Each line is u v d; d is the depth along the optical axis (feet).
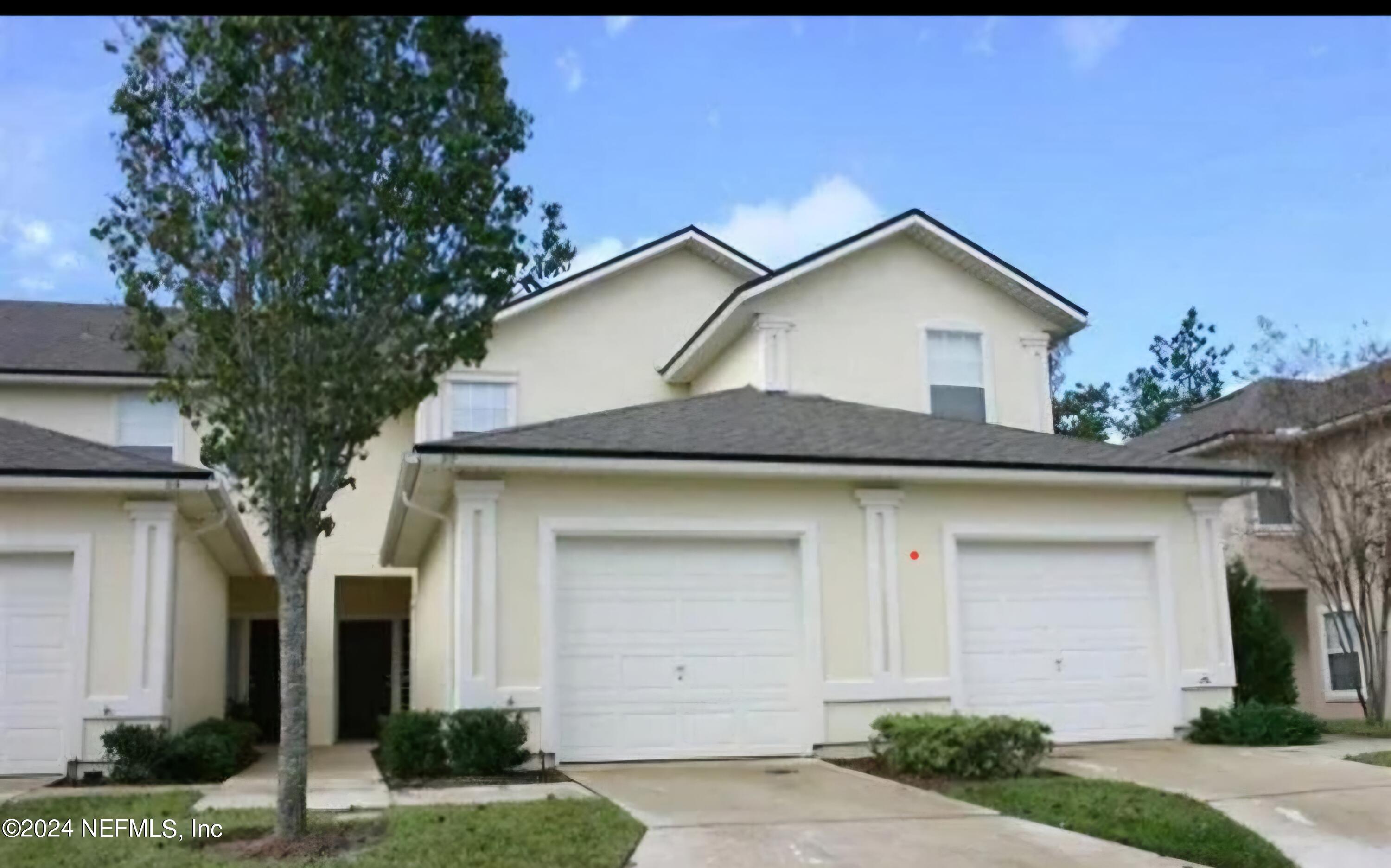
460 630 43.34
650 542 46.60
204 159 30.25
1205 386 175.63
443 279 30.12
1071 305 66.33
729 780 40.32
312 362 29.81
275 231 29.30
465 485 44.21
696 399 57.88
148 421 70.95
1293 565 70.33
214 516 51.90
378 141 29.86
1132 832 31.94
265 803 36.76
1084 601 51.57
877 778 40.91
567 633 45.11
